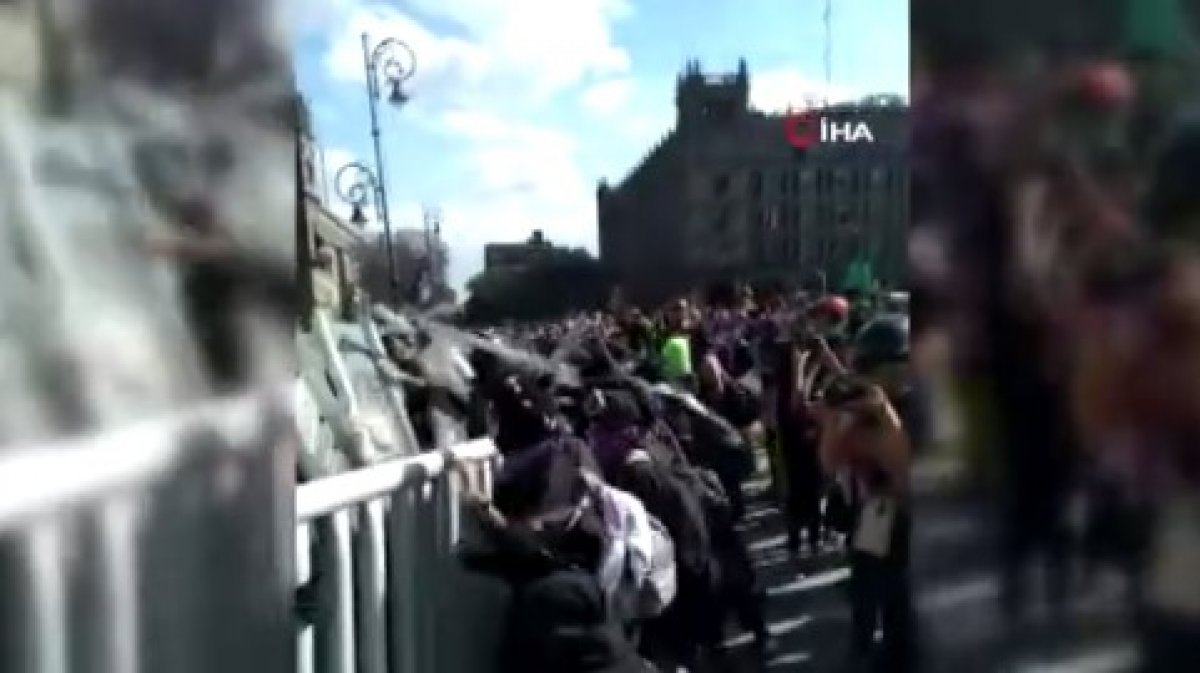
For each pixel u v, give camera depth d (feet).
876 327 12.98
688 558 14.43
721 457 20.43
